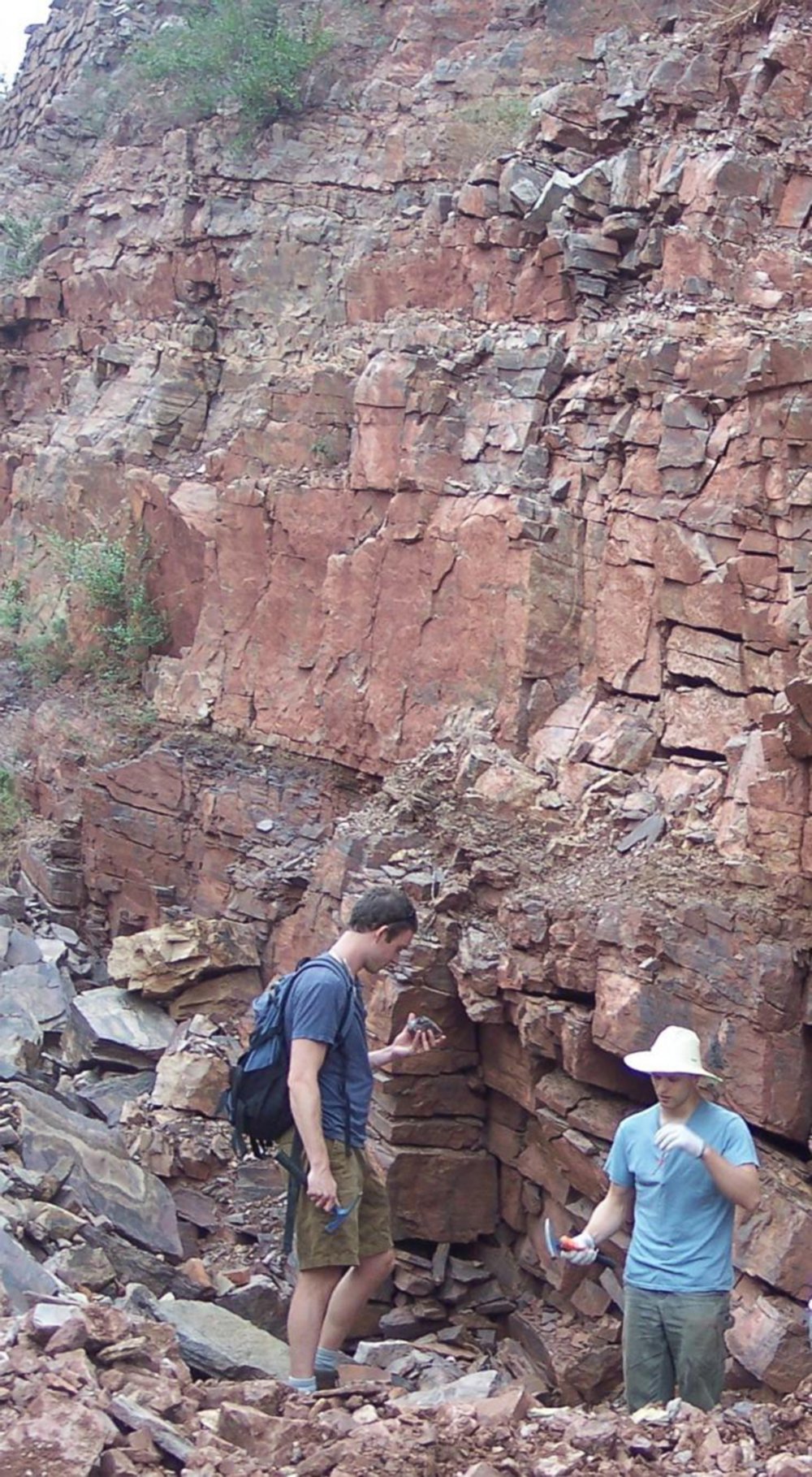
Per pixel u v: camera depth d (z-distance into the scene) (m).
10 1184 9.61
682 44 15.62
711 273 13.37
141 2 30.03
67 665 19.20
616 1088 10.25
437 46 21.45
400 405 14.40
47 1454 4.66
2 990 13.71
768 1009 9.30
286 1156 6.26
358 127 20.97
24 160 29.56
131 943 13.70
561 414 13.46
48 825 17.66
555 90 15.70
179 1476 4.82
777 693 11.16
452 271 16.27
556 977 10.41
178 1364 5.68
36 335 24.83
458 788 12.18
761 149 14.09
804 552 11.15
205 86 22.78
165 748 16.23
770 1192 9.05
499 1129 11.25
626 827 11.18
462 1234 11.22
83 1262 8.52
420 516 13.88
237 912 14.16
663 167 14.32
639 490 12.45
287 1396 5.66
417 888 11.38
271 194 20.91
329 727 14.62
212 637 16.58
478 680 13.16
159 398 20.11
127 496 18.94
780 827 9.87
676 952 9.78
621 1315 10.08
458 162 18.98
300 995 6.17
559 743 12.34
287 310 20.06
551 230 14.59
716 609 11.62
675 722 11.81
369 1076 6.39
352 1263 6.28
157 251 22.16
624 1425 5.39
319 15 22.00
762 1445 5.34
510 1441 5.22
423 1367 9.46
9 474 23.02
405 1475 4.90
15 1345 5.42
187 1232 10.93
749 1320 8.73
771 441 11.34
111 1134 11.38
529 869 11.13
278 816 14.86
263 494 16.06
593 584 12.82
